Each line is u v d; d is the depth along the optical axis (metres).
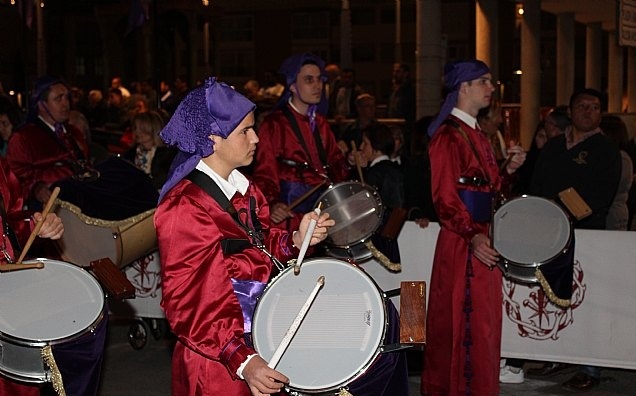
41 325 3.25
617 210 6.12
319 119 5.82
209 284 3.05
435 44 11.40
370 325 3.05
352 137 8.16
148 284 6.41
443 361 4.93
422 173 6.11
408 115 12.75
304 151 5.64
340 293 3.13
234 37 31.34
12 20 15.29
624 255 5.38
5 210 3.93
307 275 3.18
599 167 5.65
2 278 3.54
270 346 3.02
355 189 5.27
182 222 3.08
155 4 9.63
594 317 5.46
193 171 3.17
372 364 2.97
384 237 5.25
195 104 3.11
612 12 17.16
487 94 4.83
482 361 4.82
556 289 4.64
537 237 4.64
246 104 3.14
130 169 5.50
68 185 5.41
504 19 19.05
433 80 11.45
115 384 5.79
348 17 18.59
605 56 30.64
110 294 3.54
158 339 6.73
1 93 7.43
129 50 19.06
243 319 3.10
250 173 6.24
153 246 5.64
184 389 3.19
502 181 5.12
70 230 5.42
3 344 3.21
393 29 32.69
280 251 3.36
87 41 26.09
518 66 26.77
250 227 3.23
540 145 6.96
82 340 3.25
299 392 2.91
